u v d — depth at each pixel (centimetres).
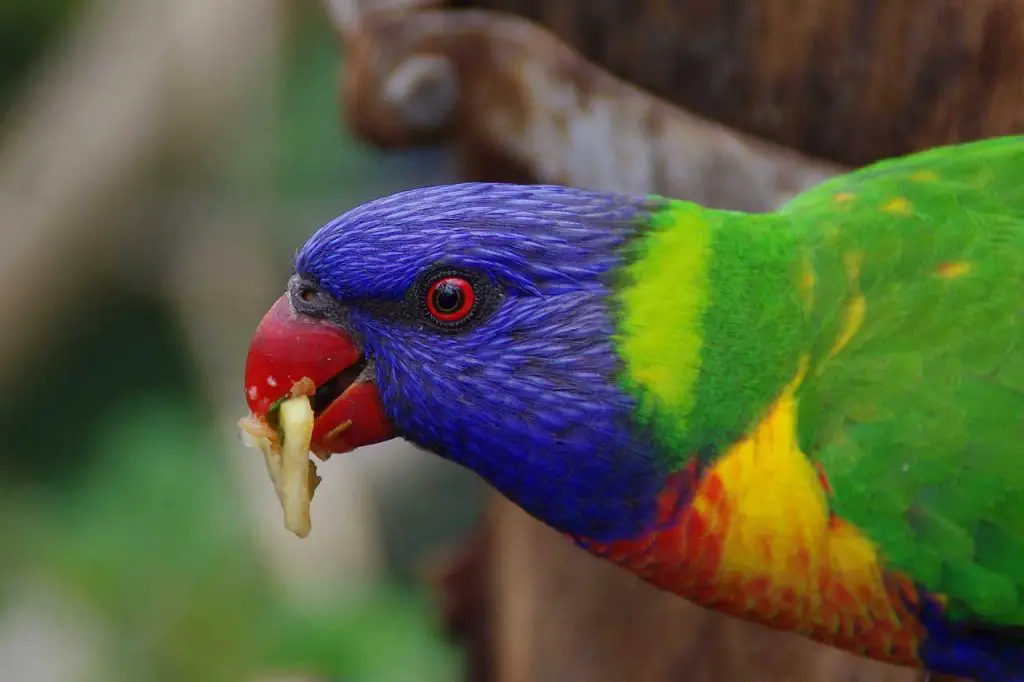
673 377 139
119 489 204
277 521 199
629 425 139
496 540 150
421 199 140
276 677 180
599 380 139
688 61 144
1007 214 140
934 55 142
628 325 139
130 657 184
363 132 144
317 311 140
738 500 139
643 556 140
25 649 186
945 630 140
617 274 139
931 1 142
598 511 140
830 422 139
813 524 139
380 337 140
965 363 139
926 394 139
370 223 140
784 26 143
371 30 143
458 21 143
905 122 143
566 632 147
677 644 146
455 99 143
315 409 141
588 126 143
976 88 142
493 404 140
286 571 192
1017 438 139
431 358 140
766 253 140
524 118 143
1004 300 140
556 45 143
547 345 140
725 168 142
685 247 140
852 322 140
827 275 140
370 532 207
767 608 140
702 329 139
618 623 147
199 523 196
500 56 143
